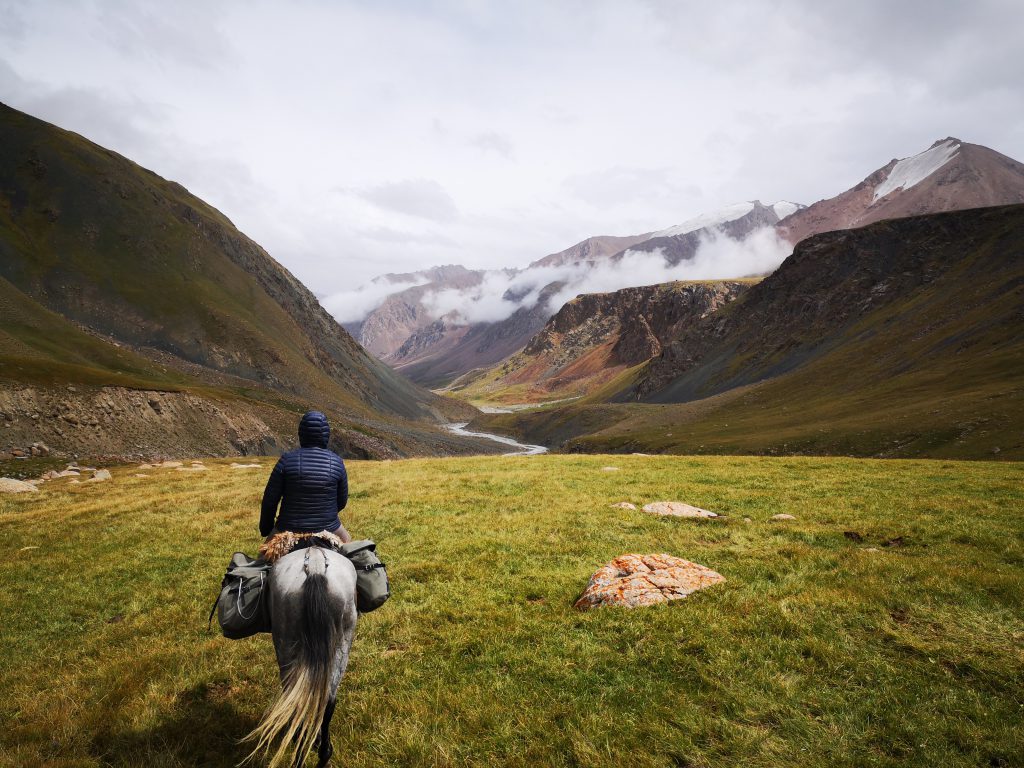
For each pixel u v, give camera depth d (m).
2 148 199.25
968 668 7.30
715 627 8.58
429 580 11.73
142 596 12.14
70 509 22.36
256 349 192.50
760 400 176.00
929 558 11.53
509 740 6.32
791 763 5.69
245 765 6.35
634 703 6.88
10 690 8.32
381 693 7.52
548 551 13.42
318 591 5.42
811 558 11.77
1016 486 19.44
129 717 7.27
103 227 198.38
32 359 70.06
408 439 188.12
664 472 26.03
